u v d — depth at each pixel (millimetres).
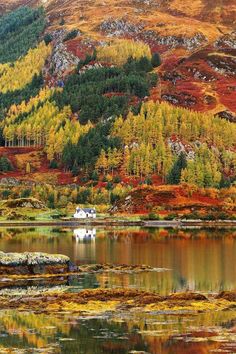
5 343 47875
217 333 50719
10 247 124625
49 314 58219
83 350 45938
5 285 77438
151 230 187375
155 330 51812
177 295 65875
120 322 54844
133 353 45312
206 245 134000
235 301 64438
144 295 66562
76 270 89625
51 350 45906
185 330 51844
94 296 66062
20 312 59188
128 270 92375
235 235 165875
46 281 80625
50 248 124125
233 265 99562
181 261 105000
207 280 82562
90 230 186500
